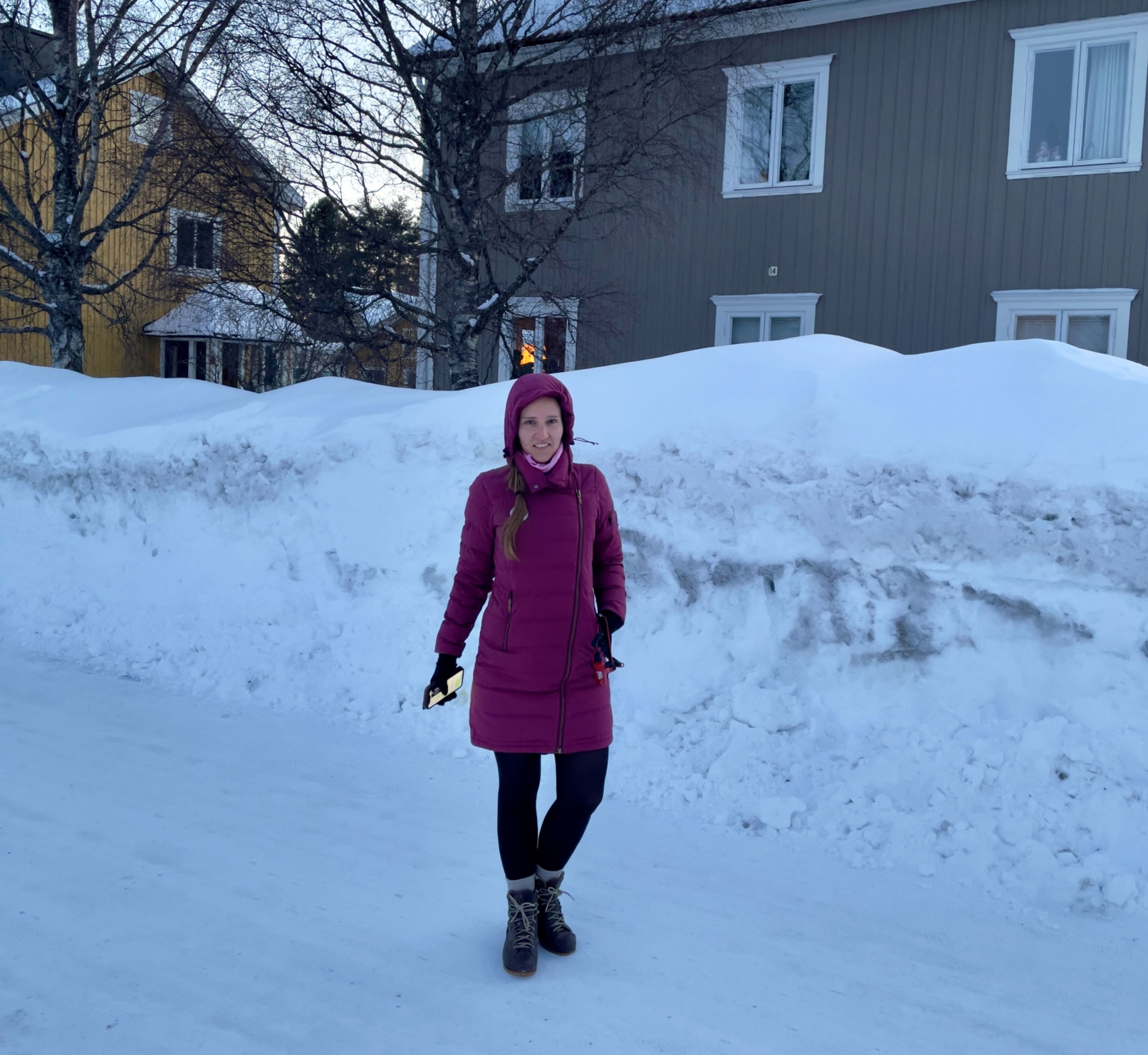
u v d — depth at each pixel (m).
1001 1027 2.46
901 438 4.39
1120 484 3.82
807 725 4.11
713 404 5.06
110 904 2.95
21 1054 2.21
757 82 13.41
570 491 2.70
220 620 5.93
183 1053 2.23
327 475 6.14
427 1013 2.43
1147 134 11.73
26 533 7.36
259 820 3.65
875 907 3.12
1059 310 12.28
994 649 3.92
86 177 13.14
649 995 2.55
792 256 13.59
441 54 10.08
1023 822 3.41
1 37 12.87
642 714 4.46
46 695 5.17
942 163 12.72
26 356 20.20
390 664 5.23
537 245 10.82
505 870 2.71
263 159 10.50
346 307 10.84
